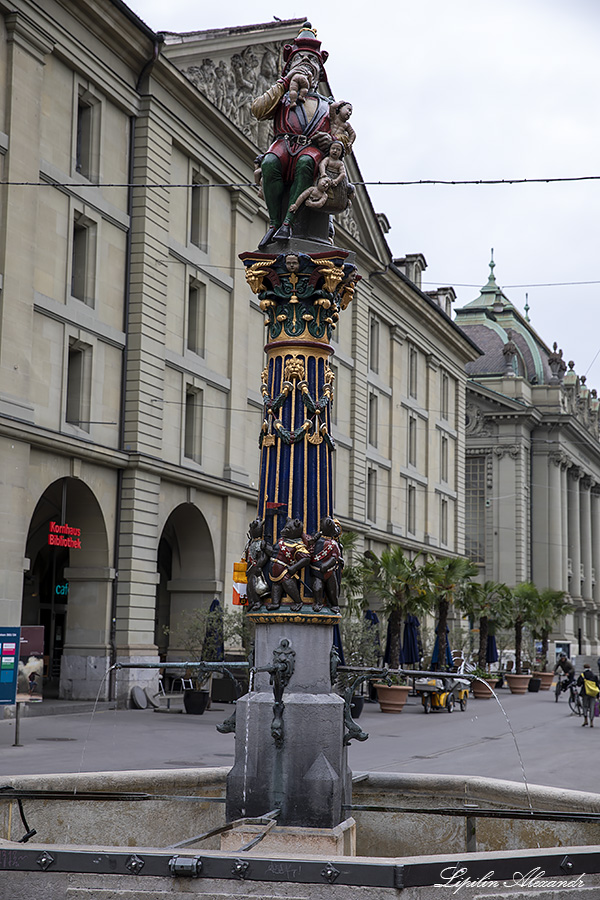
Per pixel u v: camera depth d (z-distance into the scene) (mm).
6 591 26422
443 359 65875
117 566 32031
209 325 37469
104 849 6109
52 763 17859
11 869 6117
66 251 29766
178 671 36625
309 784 8102
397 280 55000
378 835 9891
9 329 26812
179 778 9758
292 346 9227
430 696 37625
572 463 101938
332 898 5816
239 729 8430
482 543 92562
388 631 41312
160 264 33938
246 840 7785
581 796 9258
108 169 32031
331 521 8898
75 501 31562
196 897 5945
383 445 55875
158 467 33219
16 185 27312
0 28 27094
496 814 7691
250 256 9352
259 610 8703
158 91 33781
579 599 102062
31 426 27391
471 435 93625
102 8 30312
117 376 32375
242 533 38969
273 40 39844
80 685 31234
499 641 66938
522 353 101688
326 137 9602
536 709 41438
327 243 9547
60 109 29703
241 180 39188
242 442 39219
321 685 8555
